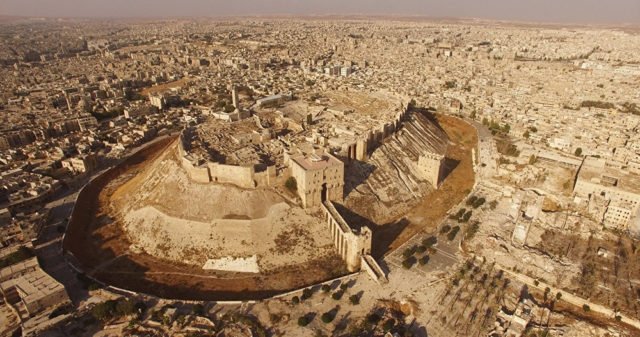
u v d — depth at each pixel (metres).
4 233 163.25
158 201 179.25
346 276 146.75
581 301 135.25
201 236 162.50
